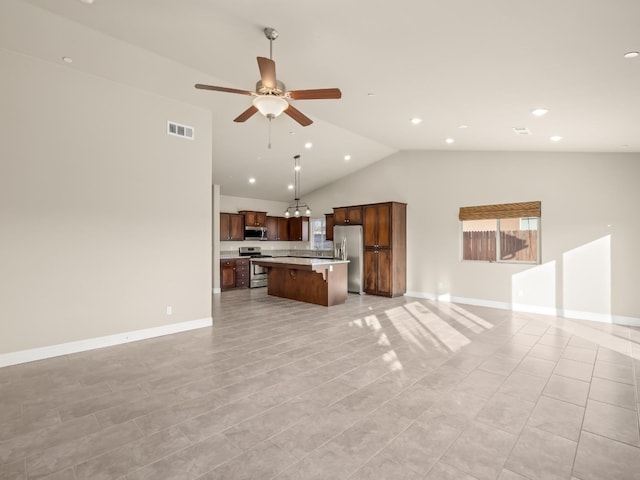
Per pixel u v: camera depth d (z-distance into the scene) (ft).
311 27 8.36
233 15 8.29
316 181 29.12
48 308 11.73
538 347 12.84
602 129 12.49
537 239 18.88
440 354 12.10
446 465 6.18
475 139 17.52
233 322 16.80
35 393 9.04
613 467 6.12
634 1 5.50
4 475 5.89
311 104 15.12
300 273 22.57
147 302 14.10
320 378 10.05
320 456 6.44
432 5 6.56
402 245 24.41
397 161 25.16
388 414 7.99
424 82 10.64
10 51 11.02
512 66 8.59
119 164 13.32
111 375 10.25
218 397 8.84
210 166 16.25
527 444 6.81
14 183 11.08
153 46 10.68
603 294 16.57
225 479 5.81
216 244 26.35
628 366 10.93
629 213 15.94
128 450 6.61
